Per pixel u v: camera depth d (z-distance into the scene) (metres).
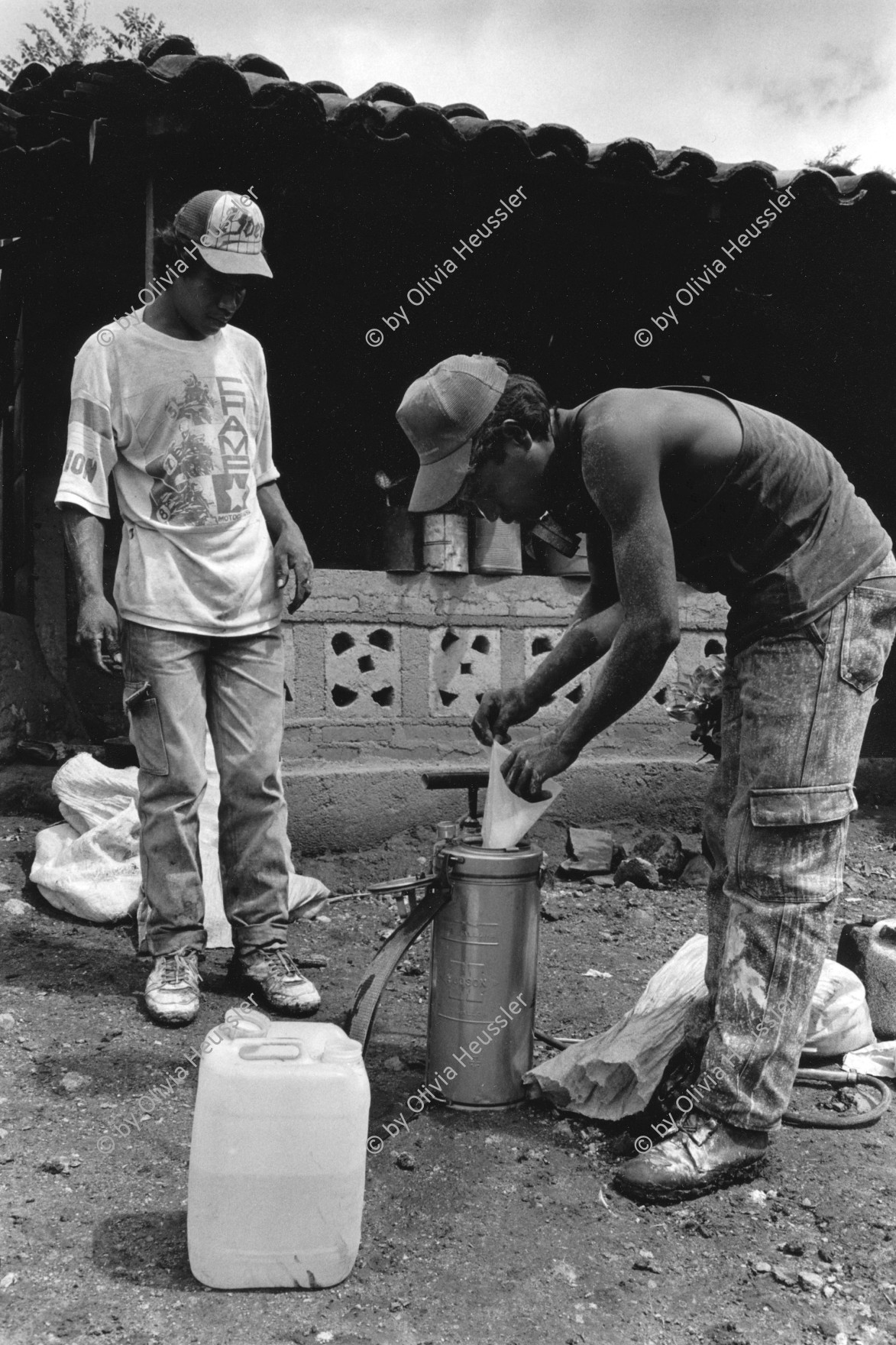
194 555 3.57
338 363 6.59
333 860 5.28
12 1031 3.38
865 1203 2.68
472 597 5.75
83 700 6.37
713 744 5.39
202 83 4.64
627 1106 2.96
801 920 2.66
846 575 2.65
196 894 3.66
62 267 6.32
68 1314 2.16
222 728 3.71
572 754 2.79
